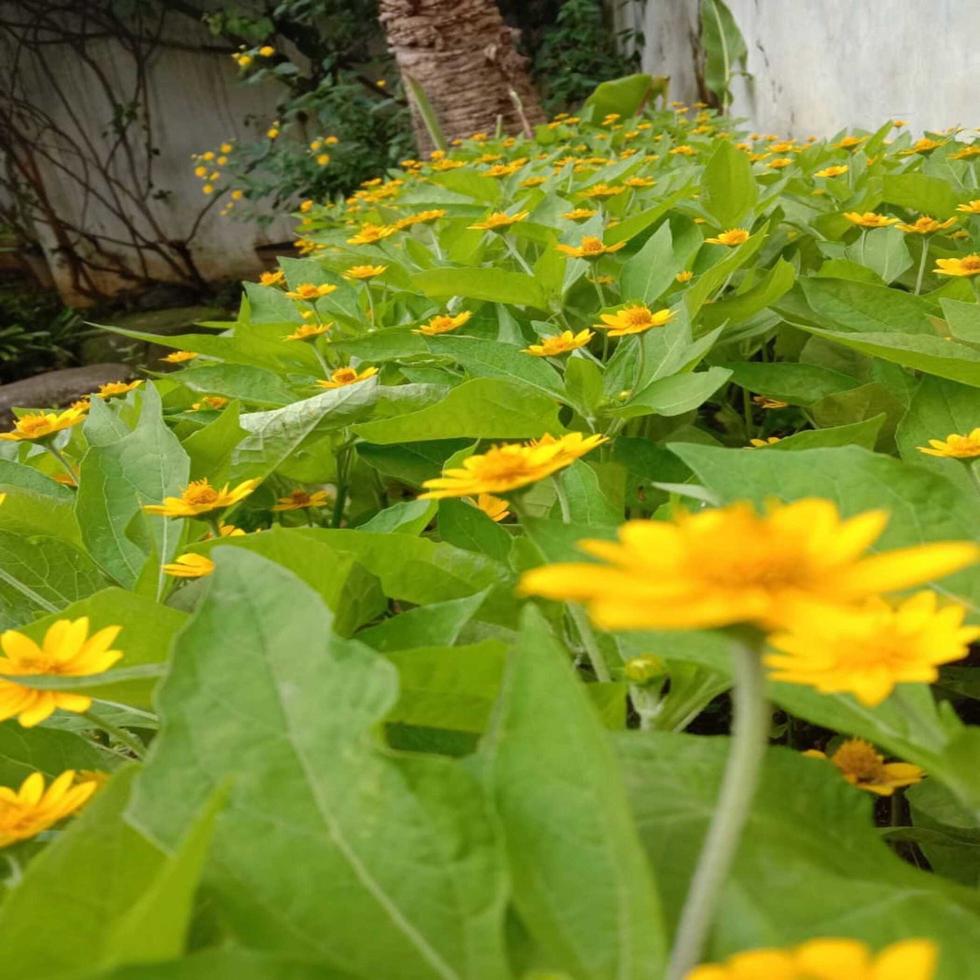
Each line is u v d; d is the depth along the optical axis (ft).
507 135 5.39
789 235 1.88
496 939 0.40
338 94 7.67
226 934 0.46
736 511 0.35
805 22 4.10
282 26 8.99
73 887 0.43
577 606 0.68
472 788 0.44
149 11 9.53
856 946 0.28
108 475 1.01
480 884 0.41
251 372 1.50
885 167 2.26
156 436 1.02
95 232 10.22
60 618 0.68
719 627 0.33
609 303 1.71
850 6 3.56
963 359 0.94
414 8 5.37
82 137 9.91
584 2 8.14
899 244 1.57
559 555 0.62
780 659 0.45
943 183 1.70
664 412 1.09
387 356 1.48
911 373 1.18
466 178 2.30
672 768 0.48
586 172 2.67
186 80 9.78
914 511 0.61
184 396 1.74
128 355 8.54
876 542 0.61
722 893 0.41
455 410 1.06
